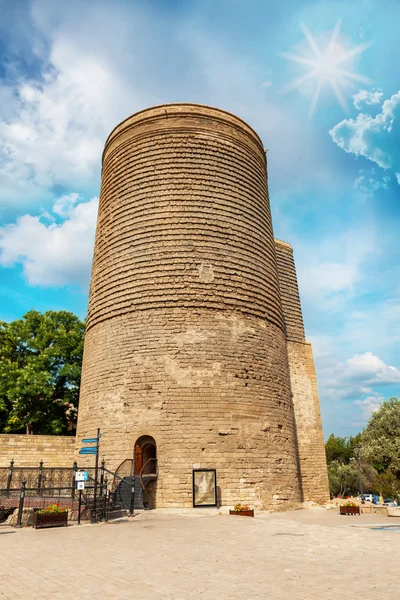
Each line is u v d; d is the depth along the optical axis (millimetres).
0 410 33906
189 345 20234
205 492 17984
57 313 37969
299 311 32406
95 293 23828
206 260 21734
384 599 5797
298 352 30828
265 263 24047
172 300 20906
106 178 26141
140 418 19391
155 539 10578
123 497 17875
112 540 10484
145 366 20125
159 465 18500
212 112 25031
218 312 21094
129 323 21172
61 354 36031
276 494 19828
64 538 10867
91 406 21469
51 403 34906
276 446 20734
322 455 28891
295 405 29094
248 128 26469
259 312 22484
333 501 27859
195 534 11352
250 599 5816
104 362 21500
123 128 25859
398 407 36938
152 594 6102
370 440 36594
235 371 20500
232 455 19047
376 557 8477
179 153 23656
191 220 22234
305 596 5953
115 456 19375
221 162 23984
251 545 9734
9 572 7449
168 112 24656
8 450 24703
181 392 19500
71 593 6188
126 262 22359
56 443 25594
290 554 8750
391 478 44500
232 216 23125
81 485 13891
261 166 26953
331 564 7871
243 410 20062
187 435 18875
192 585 6535
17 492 15953
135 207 23109
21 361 35906
